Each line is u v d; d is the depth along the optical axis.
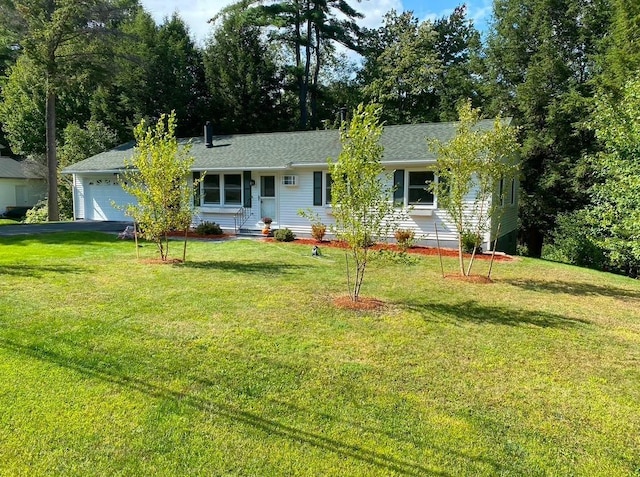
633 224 7.41
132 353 4.34
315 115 28.69
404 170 12.78
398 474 2.68
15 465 2.67
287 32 27.11
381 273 8.91
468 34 27.56
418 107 26.06
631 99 8.38
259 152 15.89
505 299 7.05
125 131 25.94
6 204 28.39
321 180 13.99
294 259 10.26
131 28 24.89
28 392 3.50
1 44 21.30
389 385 3.84
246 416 3.27
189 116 26.70
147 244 12.30
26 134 27.39
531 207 18.39
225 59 26.12
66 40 19.23
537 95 17.73
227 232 15.41
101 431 3.03
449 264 10.36
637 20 14.41
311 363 4.24
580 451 2.97
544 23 18.31
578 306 6.81
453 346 4.82
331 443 2.97
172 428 3.09
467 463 2.80
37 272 8.05
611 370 4.31
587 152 16.48
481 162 8.12
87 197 19.22
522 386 3.90
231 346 4.61
